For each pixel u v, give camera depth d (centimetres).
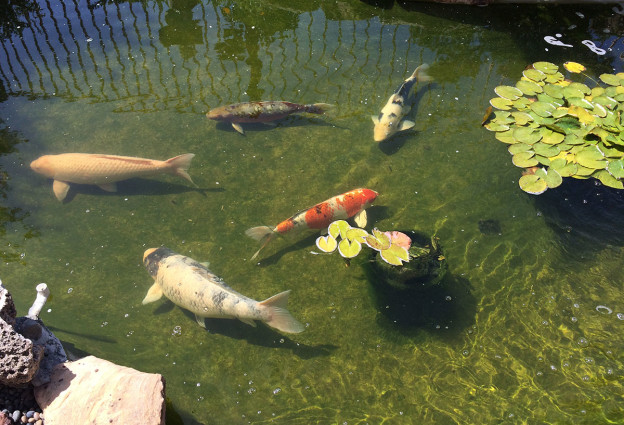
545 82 244
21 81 256
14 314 146
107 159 207
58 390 142
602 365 164
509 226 199
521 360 166
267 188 212
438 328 174
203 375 165
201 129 233
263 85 251
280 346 171
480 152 222
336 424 154
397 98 234
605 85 245
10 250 193
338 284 185
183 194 211
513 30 280
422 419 155
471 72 257
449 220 201
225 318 177
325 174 216
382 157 222
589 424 152
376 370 166
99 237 198
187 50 271
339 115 238
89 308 179
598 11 290
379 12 294
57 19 293
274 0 303
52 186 213
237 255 193
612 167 205
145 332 174
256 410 158
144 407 137
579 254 190
